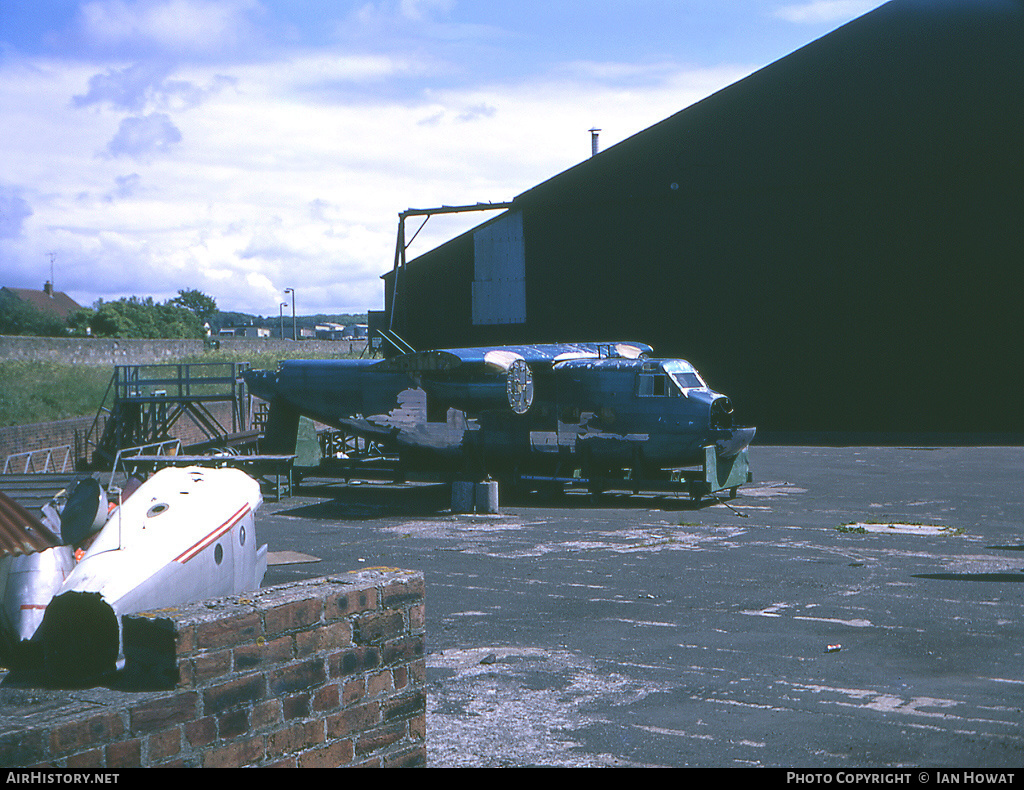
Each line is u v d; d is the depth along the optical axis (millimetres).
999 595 10352
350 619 4129
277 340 62406
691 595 10781
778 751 5969
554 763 5816
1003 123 33094
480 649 8656
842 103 35250
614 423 19109
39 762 3160
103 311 68750
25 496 8539
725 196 37094
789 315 36344
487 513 18156
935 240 34156
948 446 28484
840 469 23641
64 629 4812
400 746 4316
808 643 8648
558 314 39656
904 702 6914
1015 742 6047
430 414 20891
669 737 6270
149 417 27781
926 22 33969
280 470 21812
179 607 3783
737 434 18422
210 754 3613
